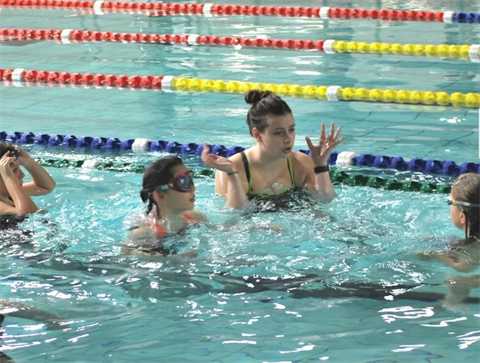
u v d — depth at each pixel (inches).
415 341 141.1
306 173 222.1
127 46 425.7
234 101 329.1
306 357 136.2
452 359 134.1
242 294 163.0
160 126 297.6
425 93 320.8
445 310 153.3
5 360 138.3
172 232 192.7
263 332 146.3
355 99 324.8
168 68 377.7
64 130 295.6
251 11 496.7
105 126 299.3
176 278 171.0
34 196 222.7
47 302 161.3
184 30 451.8
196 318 152.9
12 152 211.8
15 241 191.2
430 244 185.0
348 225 198.7
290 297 161.0
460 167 243.6
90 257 182.5
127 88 351.6
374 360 134.3
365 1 509.0
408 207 213.0
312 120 298.4
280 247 185.5
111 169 254.1
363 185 234.2
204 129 292.4
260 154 218.1
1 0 550.3
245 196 211.2
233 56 397.7
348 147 267.9
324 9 485.4
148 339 144.6
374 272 171.3
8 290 166.6
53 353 140.4
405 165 249.0
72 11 516.1
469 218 179.5
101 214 209.9
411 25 448.1
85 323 152.0
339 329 146.6
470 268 171.6
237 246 185.9
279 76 358.3
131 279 171.0
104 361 136.9
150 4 524.4
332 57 391.5
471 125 287.3
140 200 221.6
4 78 369.7
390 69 365.1
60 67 383.9
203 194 227.1
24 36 453.1
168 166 191.8
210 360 136.2
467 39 408.5
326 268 173.9
